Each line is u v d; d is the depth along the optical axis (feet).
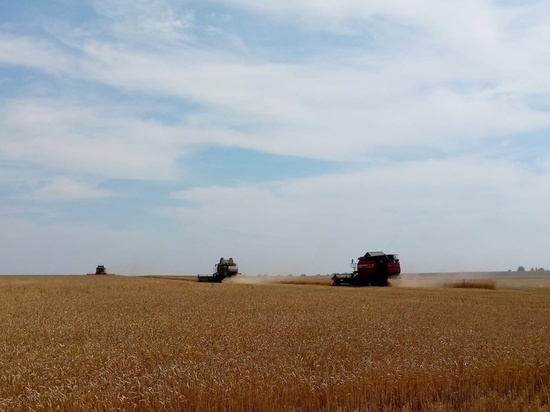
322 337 75.31
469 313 112.27
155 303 136.56
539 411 43.24
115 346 67.46
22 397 43.68
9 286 216.13
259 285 237.86
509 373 53.52
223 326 88.17
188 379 46.91
